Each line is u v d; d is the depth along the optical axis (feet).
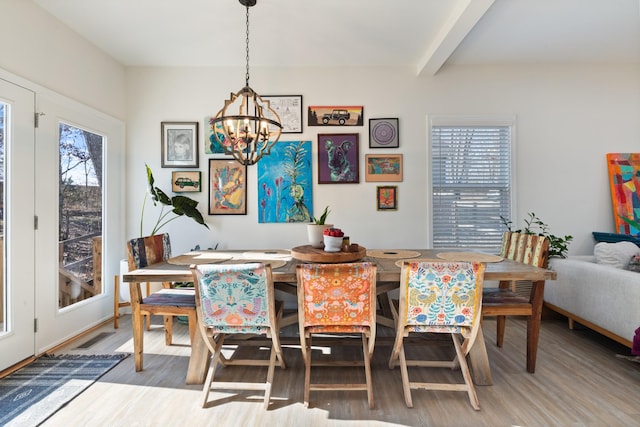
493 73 11.01
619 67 11.07
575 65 11.04
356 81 10.96
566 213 11.07
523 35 9.20
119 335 8.93
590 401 5.80
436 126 11.05
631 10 8.00
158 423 5.24
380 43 9.48
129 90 10.87
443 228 11.15
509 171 11.08
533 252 7.25
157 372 6.89
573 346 8.14
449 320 5.58
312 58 10.41
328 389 5.71
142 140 10.90
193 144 10.89
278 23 8.41
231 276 5.41
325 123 10.94
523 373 6.82
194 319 6.66
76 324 8.74
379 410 5.57
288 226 10.98
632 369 6.97
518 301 6.94
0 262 6.85
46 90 7.81
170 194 10.90
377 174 10.98
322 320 5.54
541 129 11.05
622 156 11.02
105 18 8.17
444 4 7.61
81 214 9.05
